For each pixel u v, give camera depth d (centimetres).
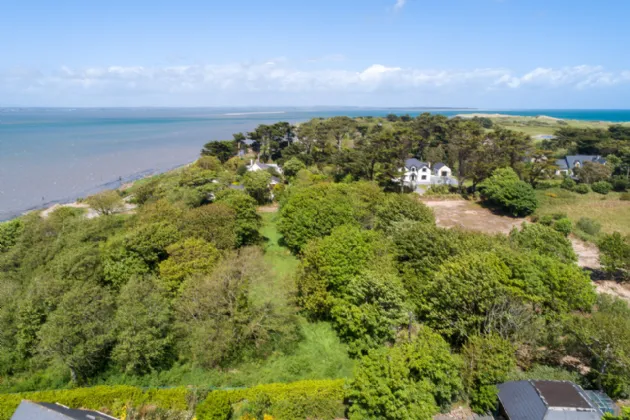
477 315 2650
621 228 5688
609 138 10675
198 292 2862
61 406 2045
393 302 2703
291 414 2147
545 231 3769
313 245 3534
